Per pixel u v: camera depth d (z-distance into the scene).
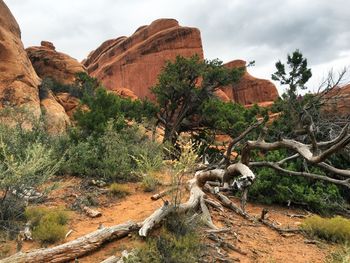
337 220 7.55
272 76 19.89
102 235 5.42
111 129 12.62
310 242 6.82
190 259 4.89
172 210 6.11
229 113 23.50
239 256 5.66
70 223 6.49
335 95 13.63
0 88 31.91
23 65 36.91
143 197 8.63
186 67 27.30
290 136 12.99
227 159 8.34
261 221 7.87
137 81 79.50
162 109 29.66
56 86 46.28
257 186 10.02
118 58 83.38
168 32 81.38
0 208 6.09
